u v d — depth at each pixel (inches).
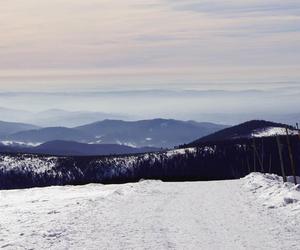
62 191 1628.9
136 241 642.2
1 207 1167.0
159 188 1537.9
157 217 869.2
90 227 762.8
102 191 1539.1
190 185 1663.4
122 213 933.8
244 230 700.0
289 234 653.9
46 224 807.1
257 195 1170.0
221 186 1558.8
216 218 831.1
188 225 768.3
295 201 928.3
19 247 605.6
